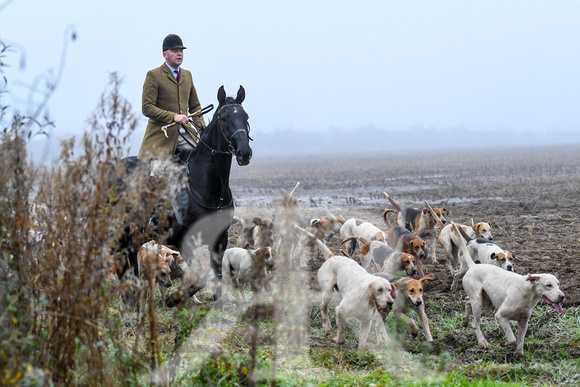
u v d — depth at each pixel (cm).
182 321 618
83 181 499
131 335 731
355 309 903
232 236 1877
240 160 902
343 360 839
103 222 489
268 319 935
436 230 1616
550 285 873
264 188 4066
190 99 1095
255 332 561
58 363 485
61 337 486
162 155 554
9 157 480
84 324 487
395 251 1238
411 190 3641
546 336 961
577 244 1656
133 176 525
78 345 492
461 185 3925
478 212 2450
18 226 488
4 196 478
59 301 494
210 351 700
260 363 657
